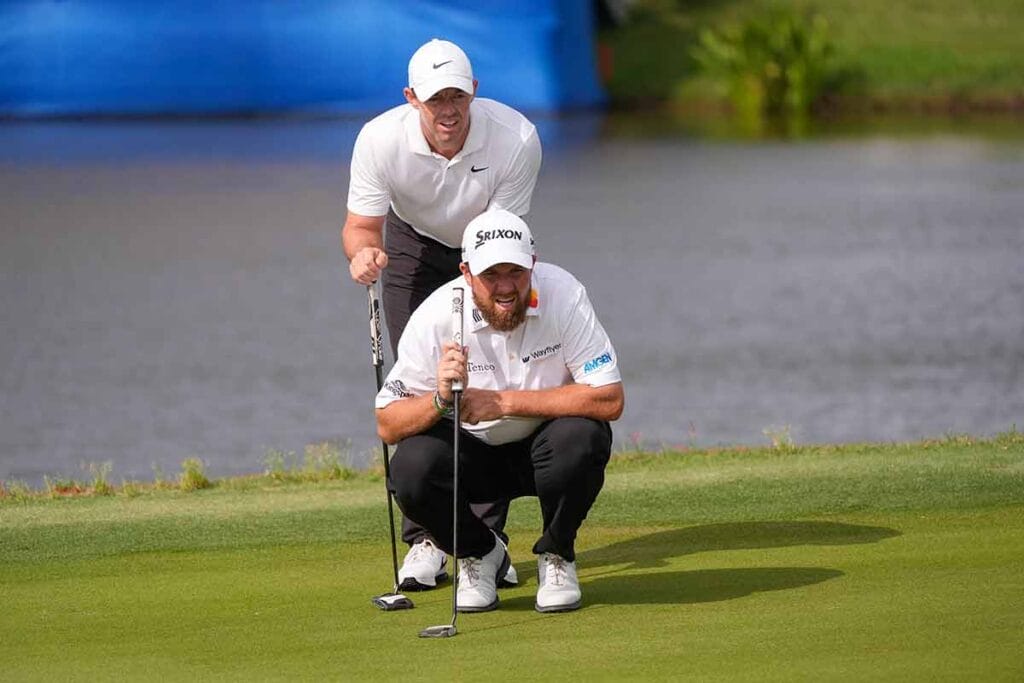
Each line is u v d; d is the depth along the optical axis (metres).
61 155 112.19
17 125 128.75
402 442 19.38
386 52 129.88
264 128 125.69
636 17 156.50
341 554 22.48
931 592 18.75
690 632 17.62
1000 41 145.38
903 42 145.62
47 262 76.19
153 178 101.88
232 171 104.56
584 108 139.38
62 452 44.91
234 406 50.44
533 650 17.23
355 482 28.59
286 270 74.12
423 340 19.22
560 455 18.80
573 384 19.25
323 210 89.75
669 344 59.56
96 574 21.48
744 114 139.25
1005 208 87.56
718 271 73.31
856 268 73.00
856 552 21.17
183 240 81.56
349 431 46.94
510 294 18.61
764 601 18.86
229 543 23.20
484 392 18.95
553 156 114.00
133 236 82.69
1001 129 125.12
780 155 112.00
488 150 21.62
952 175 100.00
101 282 71.38
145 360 56.94
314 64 130.12
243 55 130.50
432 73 20.59
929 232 81.25
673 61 148.75
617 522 24.06
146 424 48.06
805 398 50.59
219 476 41.03
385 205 21.91
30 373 55.22
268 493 27.48
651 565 21.27
